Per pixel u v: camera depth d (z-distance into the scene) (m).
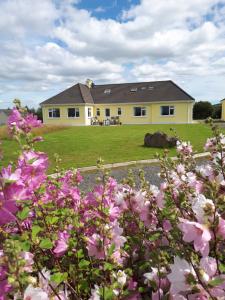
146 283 1.68
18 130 1.94
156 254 1.51
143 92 36.06
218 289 1.25
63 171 2.80
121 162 10.34
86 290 1.70
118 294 1.52
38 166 1.67
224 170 2.04
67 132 23.05
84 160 11.32
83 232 1.99
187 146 2.89
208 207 1.32
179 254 1.44
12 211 1.37
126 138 18.39
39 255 1.76
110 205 1.98
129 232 2.29
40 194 1.91
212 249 1.43
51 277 1.50
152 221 2.03
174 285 1.32
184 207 1.79
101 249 1.70
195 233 1.31
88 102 35.97
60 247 1.81
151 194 2.08
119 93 37.44
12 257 1.13
